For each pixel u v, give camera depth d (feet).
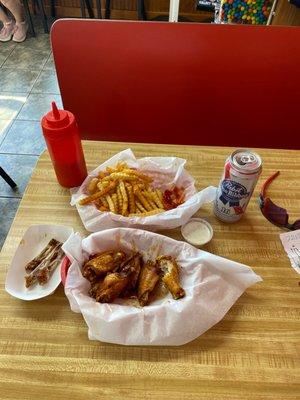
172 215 2.40
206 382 1.83
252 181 2.23
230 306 2.05
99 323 1.88
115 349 1.93
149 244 2.27
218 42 3.41
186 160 2.97
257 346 1.97
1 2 8.76
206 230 2.48
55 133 2.32
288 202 2.72
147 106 3.91
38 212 2.61
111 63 3.58
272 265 2.35
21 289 2.18
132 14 10.03
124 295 2.11
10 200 5.71
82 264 2.18
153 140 4.25
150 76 3.66
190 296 1.97
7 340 1.95
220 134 4.15
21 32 9.21
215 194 2.51
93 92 3.81
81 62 3.58
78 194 2.57
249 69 3.57
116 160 2.79
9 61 8.65
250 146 4.25
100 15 9.43
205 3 9.75
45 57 8.79
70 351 1.91
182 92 3.77
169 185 2.72
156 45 3.45
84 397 1.76
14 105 7.47
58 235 2.46
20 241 2.41
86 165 2.92
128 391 1.78
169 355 1.91
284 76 3.60
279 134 4.12
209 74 3.62
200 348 1.94
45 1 9.98
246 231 2.53
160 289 2.11
